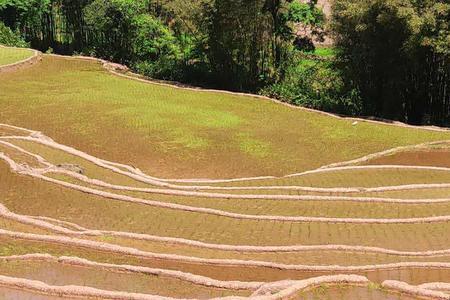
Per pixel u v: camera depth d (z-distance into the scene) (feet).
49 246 56.44
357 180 83.71
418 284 49.44
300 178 84.58
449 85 114.62
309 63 144.15
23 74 141.49
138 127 106.93
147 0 163.43
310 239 61.31
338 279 43.42
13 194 72.18
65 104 119.34
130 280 48.78
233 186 80.74
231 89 139.95
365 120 114.52
